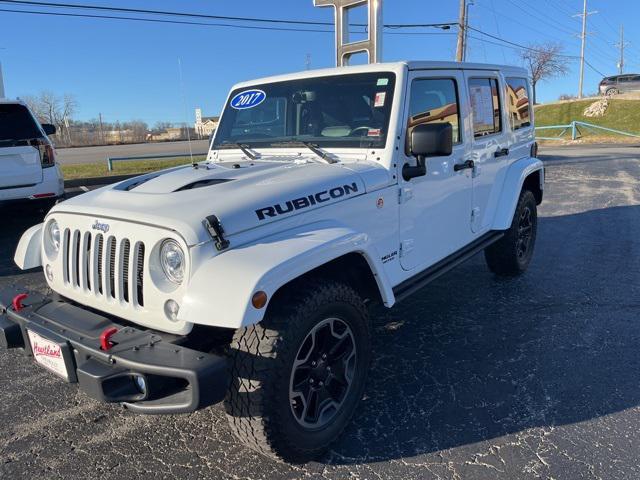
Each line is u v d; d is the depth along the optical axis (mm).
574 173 14188
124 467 2764
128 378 2340
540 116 37625
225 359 2365
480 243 4574
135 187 3158
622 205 9508
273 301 2529
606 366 3650
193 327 2418
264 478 2652
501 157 4957
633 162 16453
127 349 2332
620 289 5148
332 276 2818
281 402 2467
